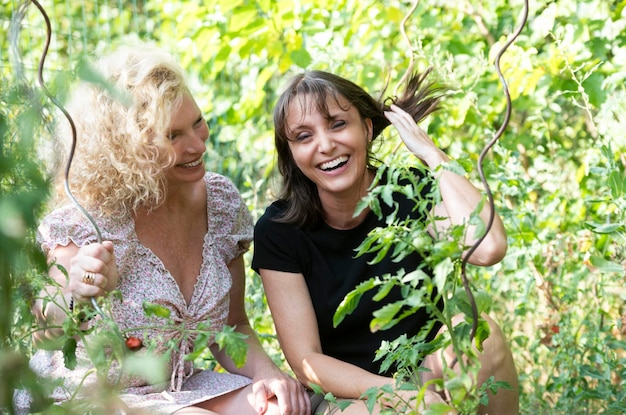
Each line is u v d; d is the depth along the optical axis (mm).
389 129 5094
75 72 1383
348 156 2838
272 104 6230
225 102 6023
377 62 5469
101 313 1909
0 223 1277
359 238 2936
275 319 2926
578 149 5523
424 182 1923
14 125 1417
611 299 3986
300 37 5613
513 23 5285
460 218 2646
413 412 1860
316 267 2938
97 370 1763
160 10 6668
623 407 2900
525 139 5234
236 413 2744
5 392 1364
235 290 3084
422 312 2881
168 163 2672
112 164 2641
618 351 3869
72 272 2338
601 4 4945
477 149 5375
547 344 3783
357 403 2682
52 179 1505
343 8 5656
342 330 2916
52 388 1632
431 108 3186
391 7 5488
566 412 3299
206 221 2963
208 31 5746
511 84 4895
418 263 2867
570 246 4109
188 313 2789
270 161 5680
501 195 4098
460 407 1804
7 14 3043
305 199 2939
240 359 1791
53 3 5215
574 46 4809
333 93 2822
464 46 5246
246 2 5809
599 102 4730
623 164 4168
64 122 2660
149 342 2615
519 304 3930
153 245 2793
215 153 5965
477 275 4375
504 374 2666
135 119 2613
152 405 2602
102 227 2693
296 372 2873
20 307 1848
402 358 2184
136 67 2645
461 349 1816
